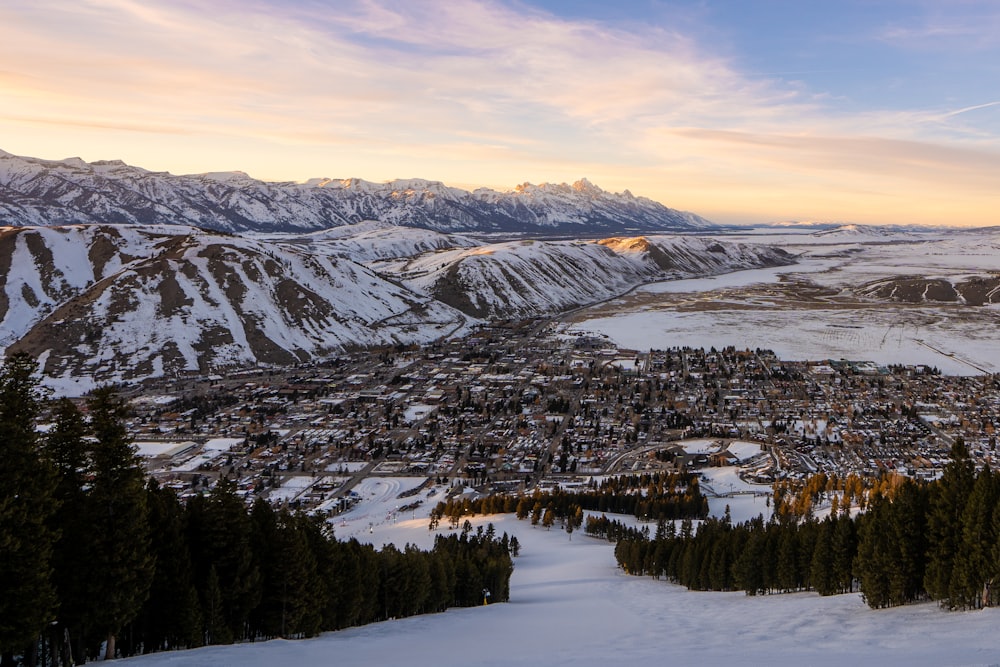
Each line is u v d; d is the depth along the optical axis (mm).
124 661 44312
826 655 37250
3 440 41469
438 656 45438
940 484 62094
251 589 59656
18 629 40750
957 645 36406
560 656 43688
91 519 47344
